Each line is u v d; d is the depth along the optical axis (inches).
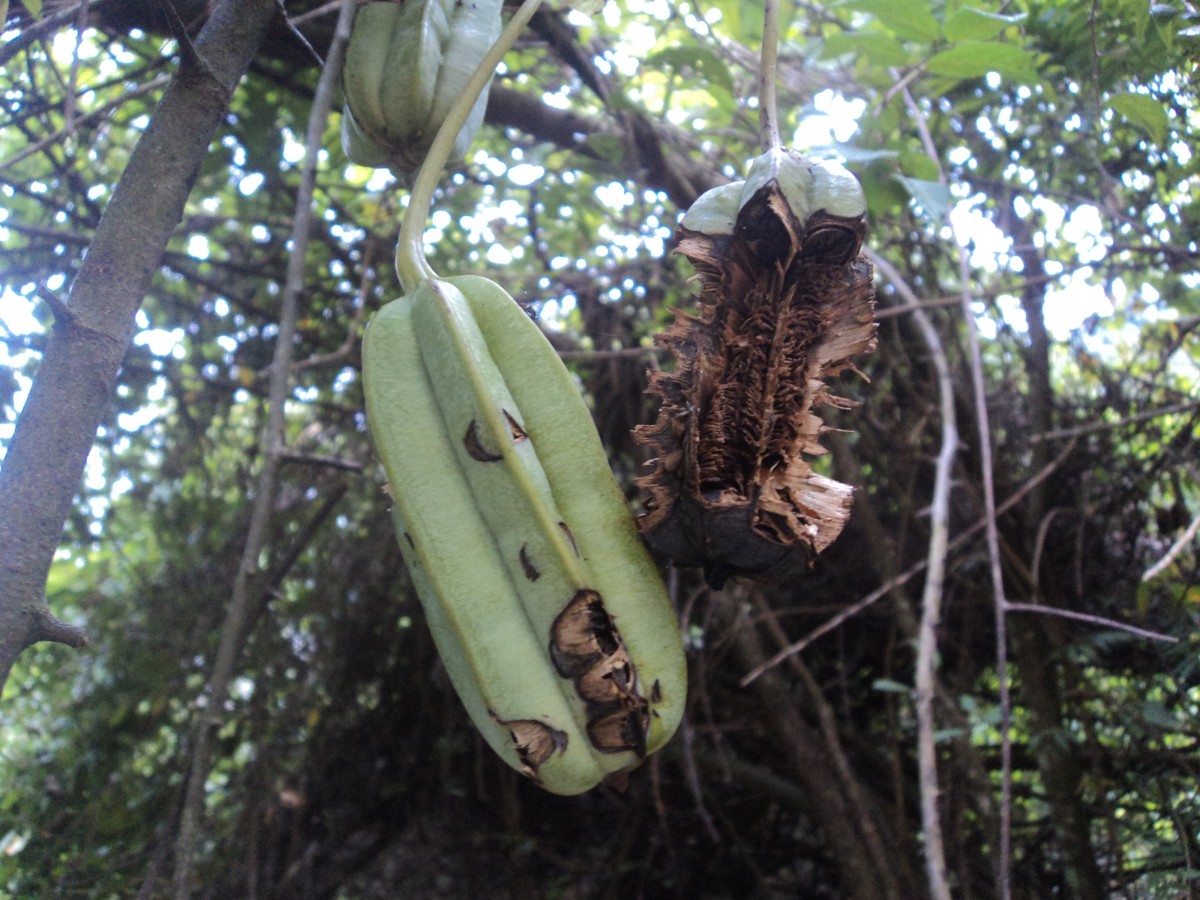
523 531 48.2
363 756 178.2
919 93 127.2
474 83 57.3
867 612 159.2
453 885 178.5
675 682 49.6
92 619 171.5
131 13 84.1
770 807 179.0
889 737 160.1
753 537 47.6
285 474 170.6
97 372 49.7
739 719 168.2
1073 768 121.0
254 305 163.0
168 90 56.8
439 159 57.0
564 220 158.7
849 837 138.6
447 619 49.2
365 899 182.7
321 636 176.2
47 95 119.1
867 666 165.9
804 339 50.4
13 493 46.7
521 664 47.5
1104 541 135.0
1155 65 97.0
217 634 167.5
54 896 142.3
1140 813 114.5
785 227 48.4
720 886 175.6
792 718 147.2
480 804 179.9
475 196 151.4
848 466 141.4
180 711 171.6
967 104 120.1
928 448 145.9
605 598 49.3
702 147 142.6
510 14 93.3
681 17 122.4
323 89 73.9
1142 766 114.5
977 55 95.0
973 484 140.5
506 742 48.4
